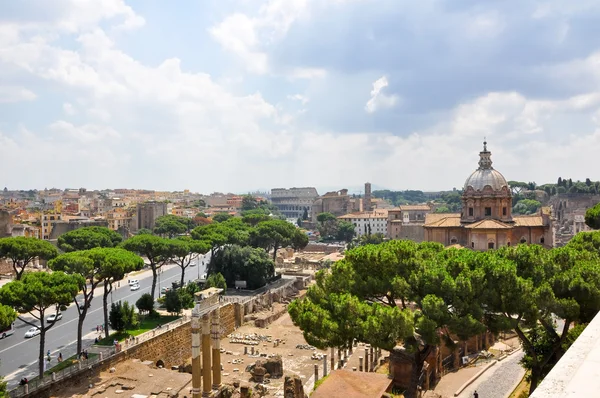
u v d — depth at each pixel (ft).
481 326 133.39
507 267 136.26
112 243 435.94
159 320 287.48
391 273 150.51
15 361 225.35
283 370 241.76
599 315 65.62
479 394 195.52
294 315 150.92
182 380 208.03
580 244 221.66
